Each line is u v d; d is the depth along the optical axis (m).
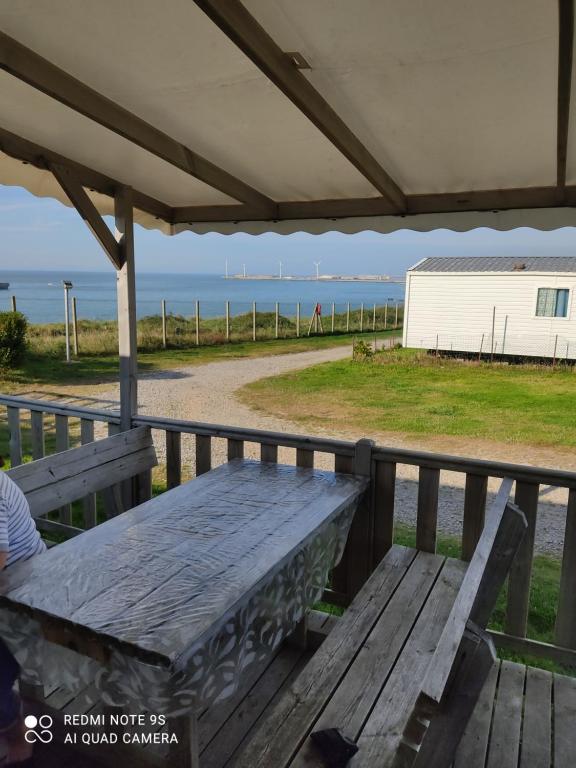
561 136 2.06
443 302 16.38
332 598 2.68
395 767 0.94
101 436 7.03
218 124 2.26
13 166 2.80
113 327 18.50
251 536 1.92
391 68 1.73
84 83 1.99
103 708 1.70
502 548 1.65
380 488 2.55
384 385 11.90
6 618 1.58
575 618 2.10
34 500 2.55
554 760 1.64
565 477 2.07
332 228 3.32
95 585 1.58
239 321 23.89
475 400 10.51
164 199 3.48
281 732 1.32
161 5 1.50
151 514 2.13
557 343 14.98
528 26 1.46
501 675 2.01
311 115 1.93
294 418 8.77
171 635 1.34
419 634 1.74
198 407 9.31
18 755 1.67
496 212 2.93
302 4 1.43
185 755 1.57
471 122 2.09
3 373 11.30
